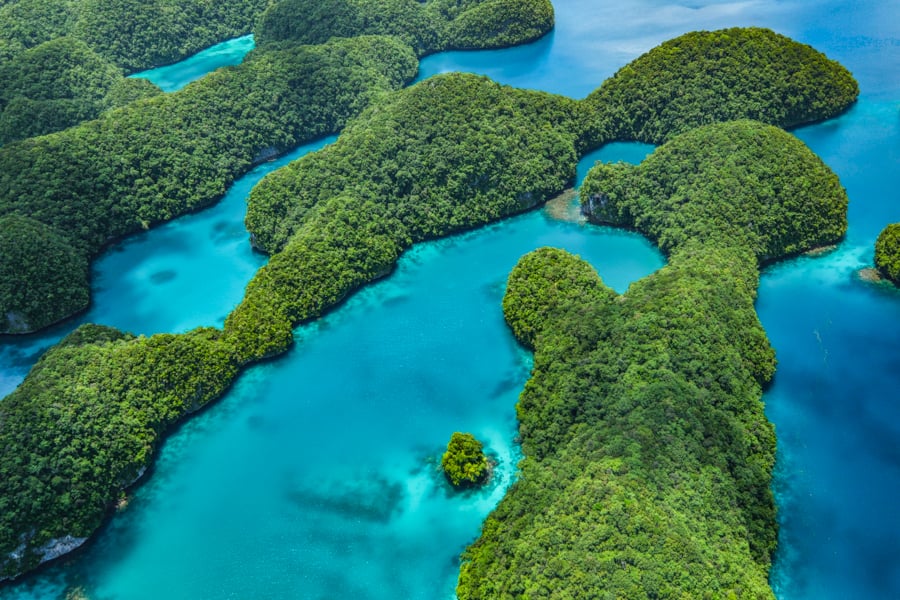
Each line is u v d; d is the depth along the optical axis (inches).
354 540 3976.4
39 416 4249.5
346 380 4997.5
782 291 5226.4
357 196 6127.0
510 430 4458.7
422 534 3959.2
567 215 6328.7
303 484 4330.7
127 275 6176.2
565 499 3521.2
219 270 6151.6
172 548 4040.4
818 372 4638.3
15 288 5556.1
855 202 5915.4
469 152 6323.8
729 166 5664.4
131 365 4726.9
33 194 6304.1
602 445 3750.0
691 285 4645.7
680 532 3179.1
